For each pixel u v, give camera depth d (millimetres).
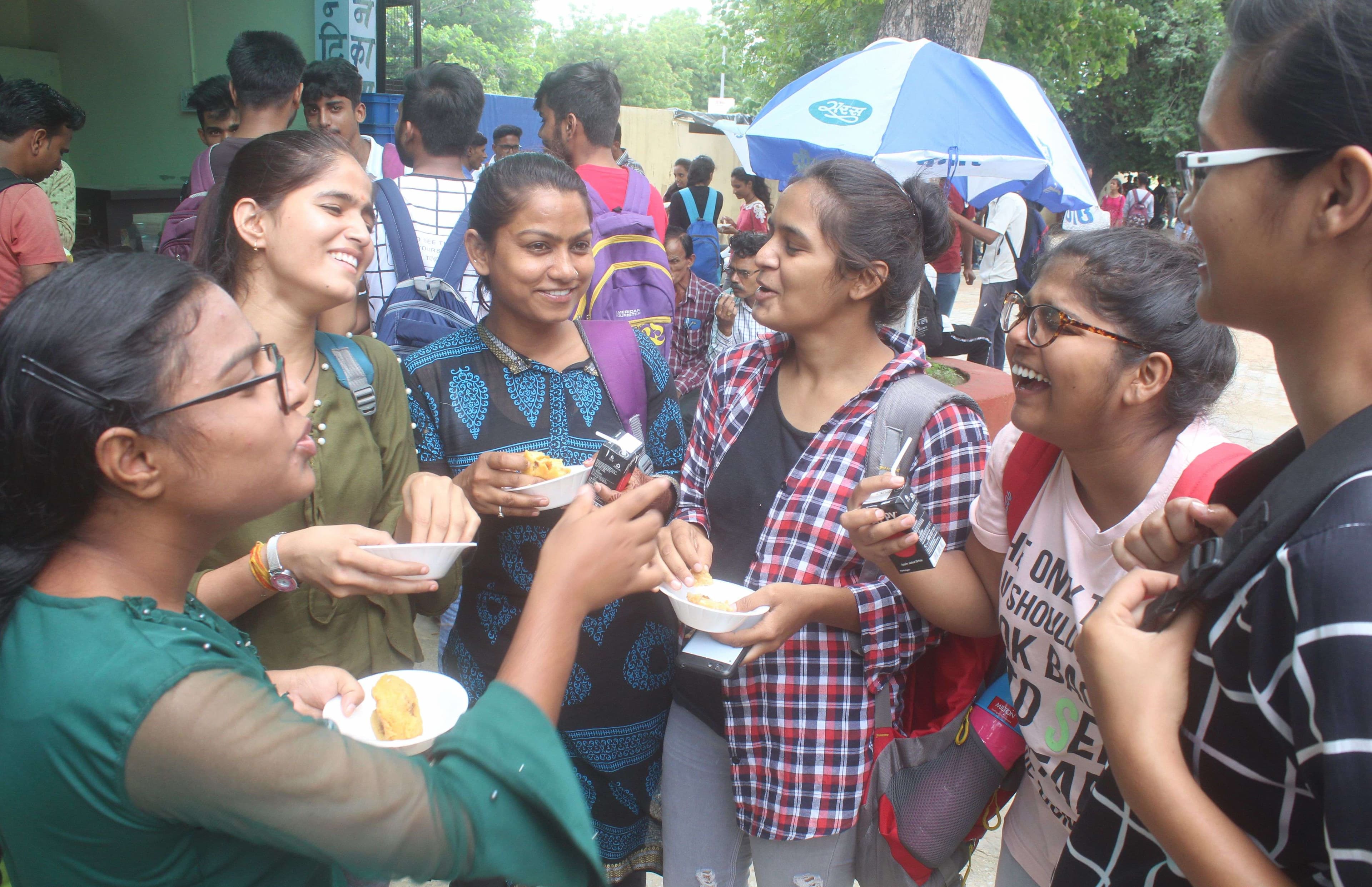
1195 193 947
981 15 8727
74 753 863
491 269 2100
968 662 2020
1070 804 1646
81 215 8492
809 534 1957
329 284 1733
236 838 951
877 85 5426
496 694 997
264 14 8312
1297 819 893
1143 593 1061
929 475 1884
